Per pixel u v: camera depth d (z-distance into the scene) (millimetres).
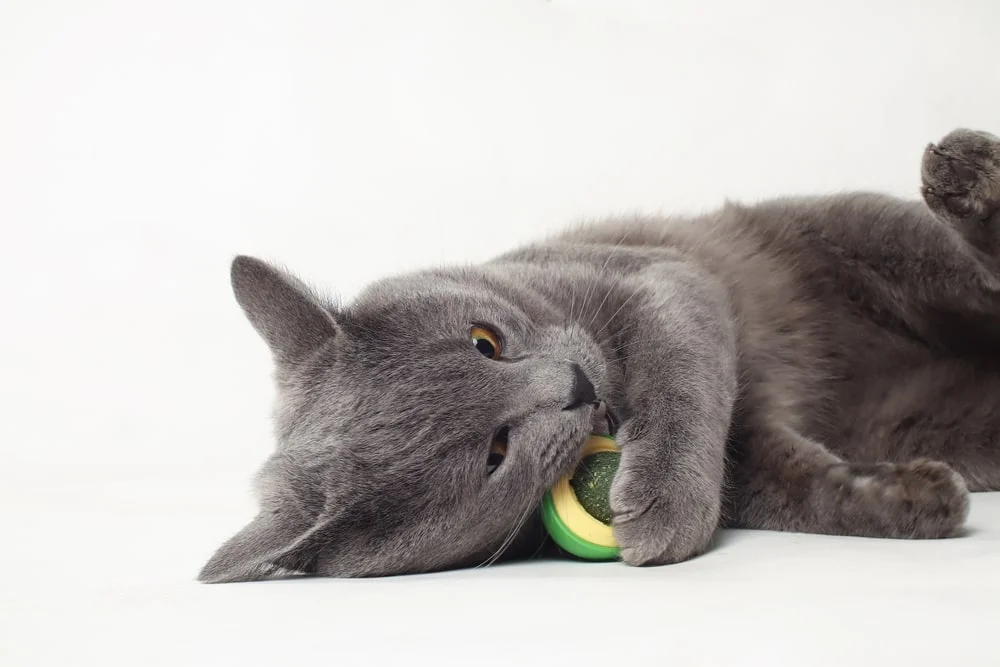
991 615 484
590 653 475
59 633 533
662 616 506
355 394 634
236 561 610
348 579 607
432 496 609
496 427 617
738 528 676
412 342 641
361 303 680
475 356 633
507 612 525
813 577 547
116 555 708
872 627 478
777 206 824
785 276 794
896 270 769
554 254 762
